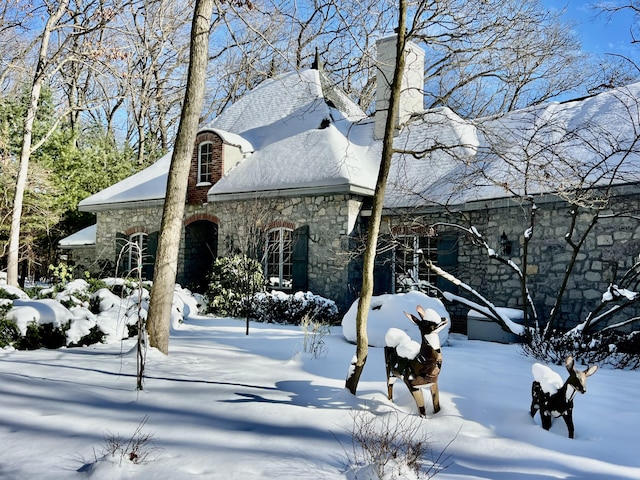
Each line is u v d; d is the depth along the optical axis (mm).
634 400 5117
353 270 12648
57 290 9125
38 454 3246
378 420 4227
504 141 6863
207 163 15359
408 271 12109
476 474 3246
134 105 25938
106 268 16906
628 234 9031
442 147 5363
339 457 3402
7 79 18844
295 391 5020
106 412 4156
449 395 5008
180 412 4250
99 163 21656
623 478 3236
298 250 13148
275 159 14336
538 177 7148
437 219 11938
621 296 7617
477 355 7578
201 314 13094
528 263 10414
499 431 4109
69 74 22016
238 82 25109
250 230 13109
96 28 13648
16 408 4102
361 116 17422
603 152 9227
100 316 8117
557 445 3828
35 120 19531
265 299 12039
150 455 3289
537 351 7520
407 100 14383
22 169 13250
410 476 3064
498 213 10938
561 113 11562
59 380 5086
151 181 16875
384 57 14500
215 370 5902
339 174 12305
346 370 6113
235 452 3396
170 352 6957
